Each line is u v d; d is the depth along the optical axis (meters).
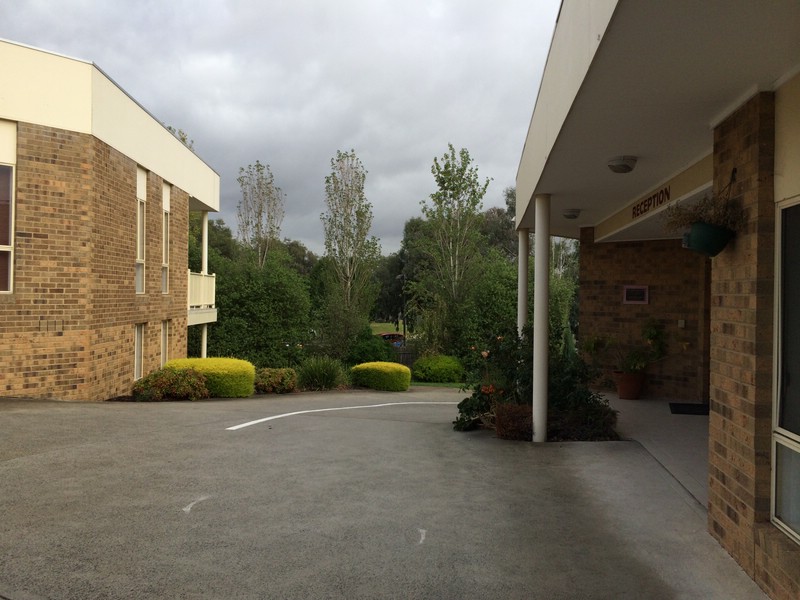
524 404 9.24
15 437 7.82
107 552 4.32
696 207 4.75
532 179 8.80
